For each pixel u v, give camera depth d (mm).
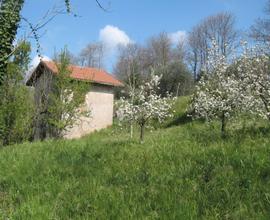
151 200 7090
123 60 64312
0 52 11273
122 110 18266
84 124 36125
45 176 9805
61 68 30062
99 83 37250
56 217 7043
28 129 24859
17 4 11305
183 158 9344
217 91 16172
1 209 7793
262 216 5902
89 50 75812
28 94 24703
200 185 7422
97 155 11398
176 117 29984
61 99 29688
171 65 48406
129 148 11875
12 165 11117
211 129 15758
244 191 6863
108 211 6988
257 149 8859
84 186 8484
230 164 8227
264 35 34500
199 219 6117
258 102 14945
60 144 13844
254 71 15000
